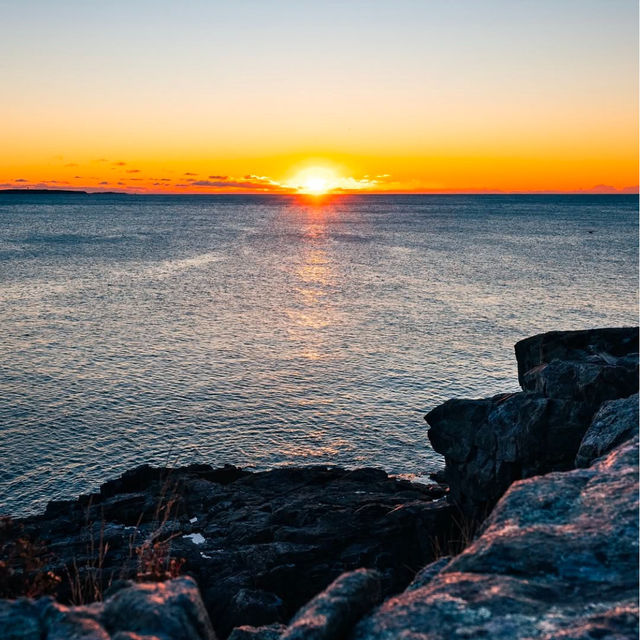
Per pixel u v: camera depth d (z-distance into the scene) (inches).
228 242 6284.5
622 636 142.7
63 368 1950.1
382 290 3469.5
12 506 1160.8
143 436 1465.3
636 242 6235.2
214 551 700.0
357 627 164.9
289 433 1504.7
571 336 727.7
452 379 1904.5
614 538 190.2
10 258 4640.8
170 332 2465.6
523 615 157.9
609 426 417.7
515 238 6776.6
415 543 682.8
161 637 153.9
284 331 2504.9
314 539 676.7
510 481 653.3
